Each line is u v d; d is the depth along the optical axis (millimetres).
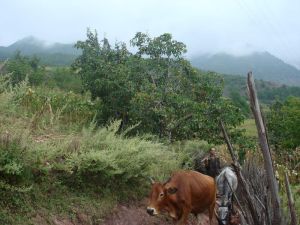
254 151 14289
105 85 15008
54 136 9992
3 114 7887
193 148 14117
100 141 9664
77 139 9578
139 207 9742
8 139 7184
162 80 15211
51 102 14633
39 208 7207
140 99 13820
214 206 9992
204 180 9320
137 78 15211
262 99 98812
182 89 15078
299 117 26344
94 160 8602
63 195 7996
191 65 15398
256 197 3404
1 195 6793
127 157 9328
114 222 8523
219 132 14234
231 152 3115
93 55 16203
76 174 8477
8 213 6594
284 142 25469
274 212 2822
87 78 15680
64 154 8781
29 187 6836
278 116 27219
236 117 14188
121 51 16578
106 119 15523
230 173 10664
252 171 5316
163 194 8328
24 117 9734
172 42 15359
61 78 38688
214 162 12672
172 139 14680
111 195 9156
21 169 6973
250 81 2279
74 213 7707
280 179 11648
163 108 13844
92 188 8828
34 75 31266
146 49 15594
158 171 10828
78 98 16047
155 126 14375
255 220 3342
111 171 8727
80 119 14500
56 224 7141
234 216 10320
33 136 9203
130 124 15070
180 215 8711
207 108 13625
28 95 13602
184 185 8766
